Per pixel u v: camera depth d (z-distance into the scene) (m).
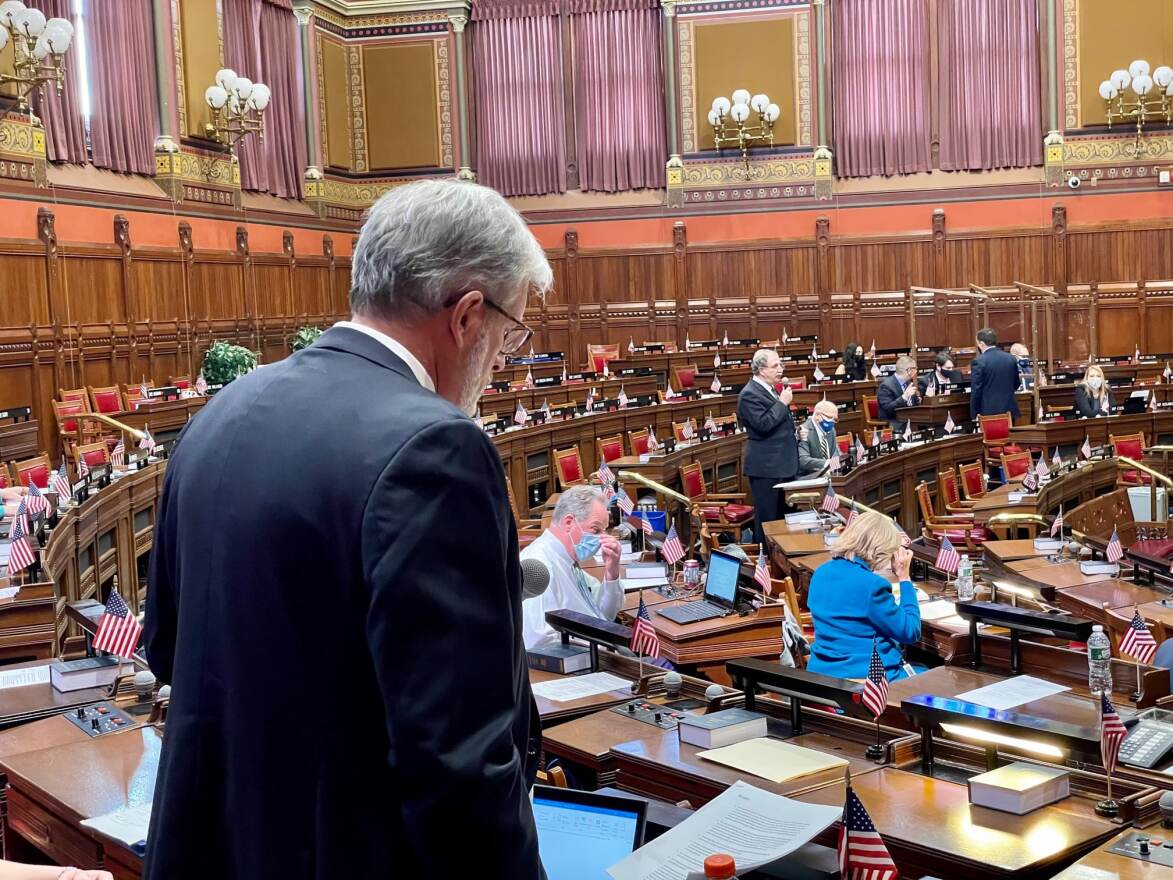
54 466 14.75
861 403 17.08
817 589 5.55
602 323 23.03
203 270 18.02
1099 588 6.92
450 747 1.44
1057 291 21.52
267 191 20.19
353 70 22.89
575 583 5.87
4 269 14.16
